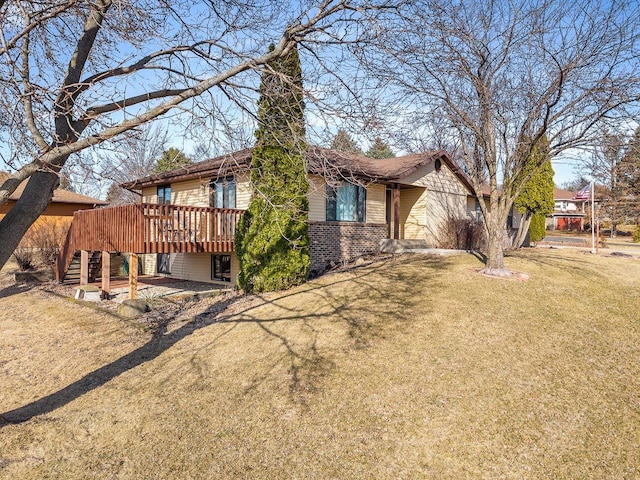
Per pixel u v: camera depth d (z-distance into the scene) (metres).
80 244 14.18
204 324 8.97
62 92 4.70
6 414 5.65
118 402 5.81
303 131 5.93
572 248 20.66
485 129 10.17
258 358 6.84
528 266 11.70
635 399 5.11
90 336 8.80
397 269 11.94
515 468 4.03
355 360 6.37
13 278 17.33
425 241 17.17
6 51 4.24
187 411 5.43
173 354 7.39
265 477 4.11
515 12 8.80
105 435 5.01
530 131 9.77
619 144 8.77
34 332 9.50
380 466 4.16
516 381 5.54
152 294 12.51
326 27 5.34
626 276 11.35
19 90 4.45
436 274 10.82
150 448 4.70
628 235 44.50
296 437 4.71
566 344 6.66
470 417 4.81
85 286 12.93
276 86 5.86
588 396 5.19
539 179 18.44
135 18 5.62
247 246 11.31
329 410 5.16
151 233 11.00
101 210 12.73
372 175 14.18
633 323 7.61
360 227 15.53
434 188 18.02
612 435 4.45
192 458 4.47
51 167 4.47
